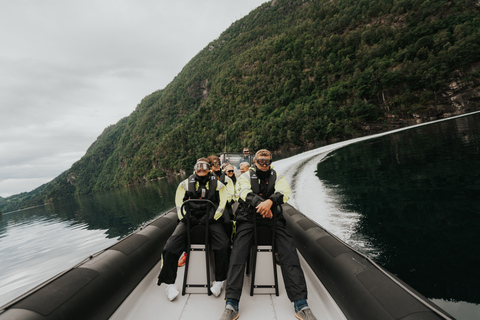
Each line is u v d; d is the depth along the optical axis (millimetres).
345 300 1350
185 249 1795
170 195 14305
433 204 3926
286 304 1568
